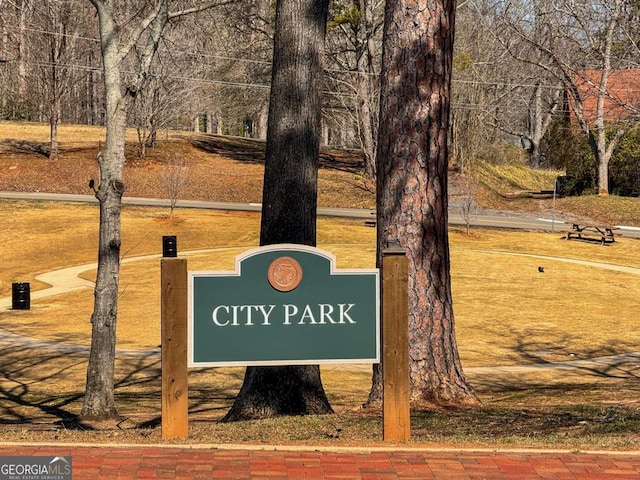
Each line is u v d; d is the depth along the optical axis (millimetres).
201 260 37312
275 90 10977
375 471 5891
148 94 55656
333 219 47312
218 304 6695
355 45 52469
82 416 11891
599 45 25703
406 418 6766
